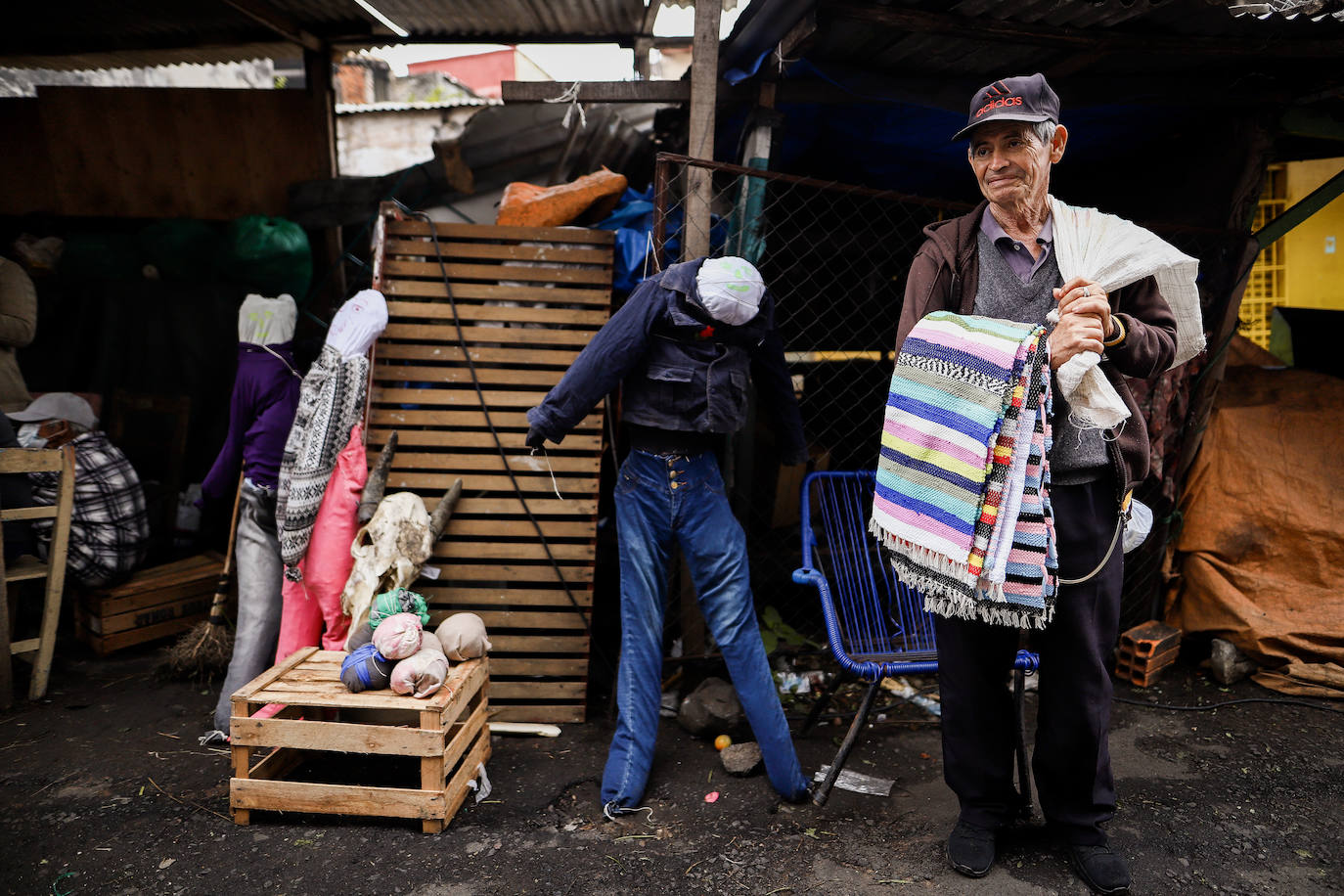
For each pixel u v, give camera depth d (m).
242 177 4.97
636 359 2.62
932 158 4.40
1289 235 6.36
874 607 3.22
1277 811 2.62
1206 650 3.90
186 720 3.21
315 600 3.07
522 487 3.32
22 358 4.68
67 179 4.91
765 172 3.21
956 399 1.97
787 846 2.42
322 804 2.45
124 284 4.64
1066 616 2.09
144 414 4.70
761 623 3.79
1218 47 3.18
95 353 4.64
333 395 3.02
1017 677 2.58
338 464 3.04
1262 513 3.78
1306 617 3.58
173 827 2.48
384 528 2.95
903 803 2.66
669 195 3.82
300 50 5.45
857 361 4.73
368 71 12.83
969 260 2.12
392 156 8.31
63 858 2.32
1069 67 3.36
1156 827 2.52
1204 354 3.89
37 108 4.87
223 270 4.79
